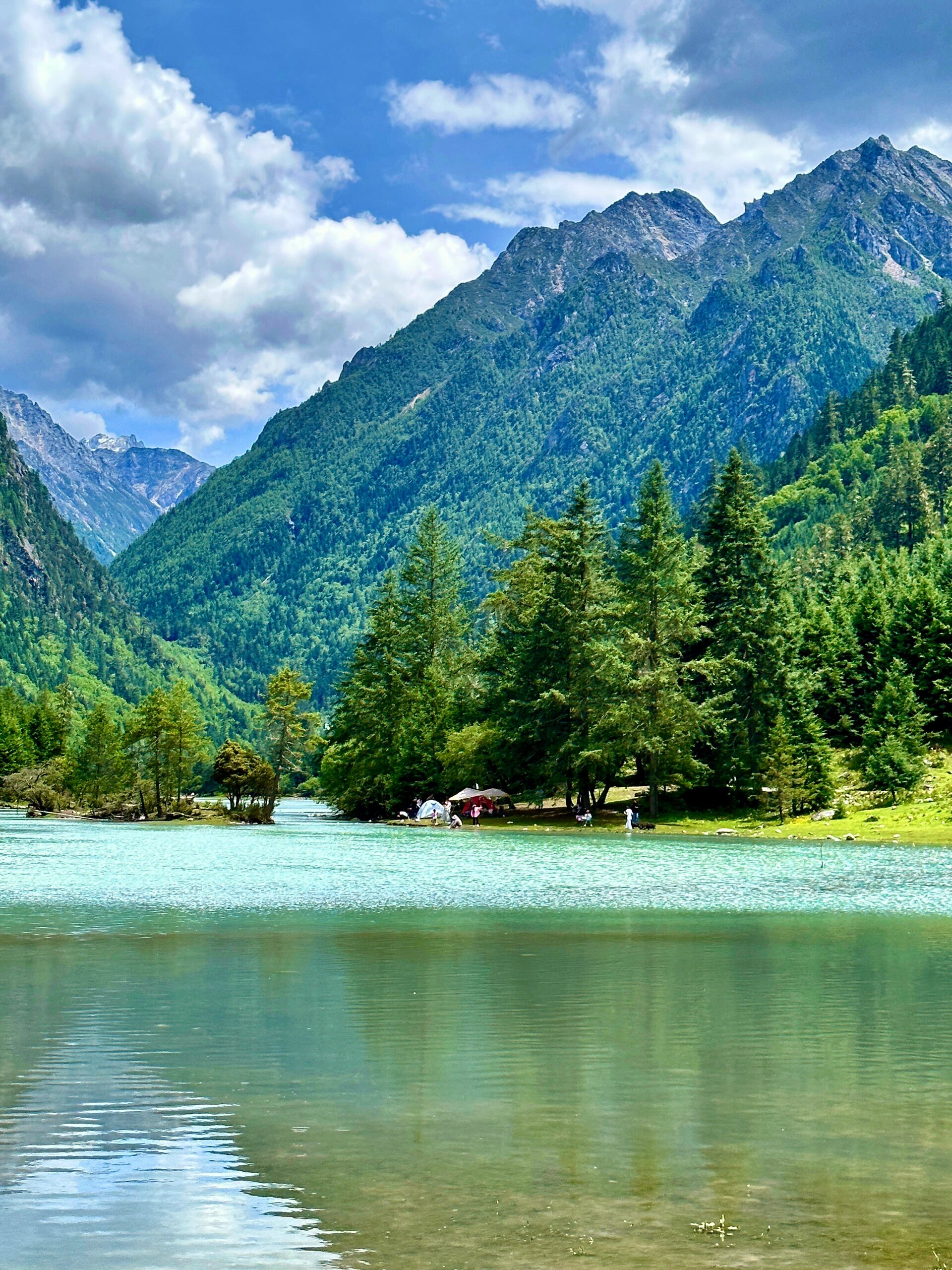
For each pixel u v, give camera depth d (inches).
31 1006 899.4
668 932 1364.4
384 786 4840.1
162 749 5378.9
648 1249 461.4
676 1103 656.4
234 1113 633.0
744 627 3946.9
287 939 1273.4
